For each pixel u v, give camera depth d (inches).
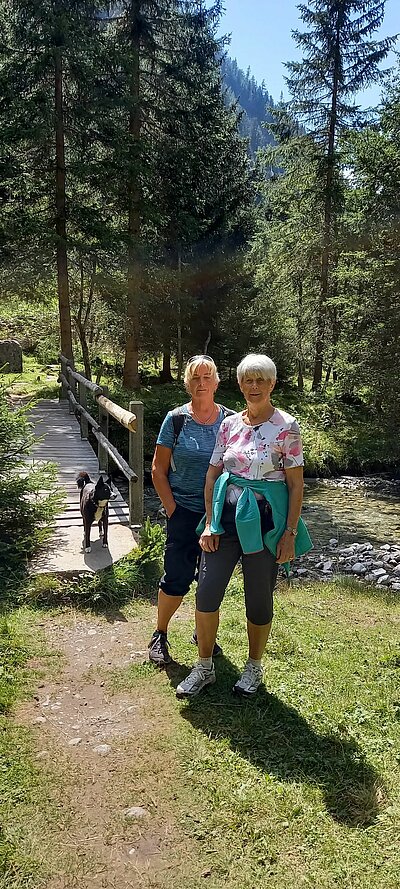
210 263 766.5
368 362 613.0
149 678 135.6
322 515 400.2
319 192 734.5
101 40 555.2
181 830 92.5
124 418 219.9
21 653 144.3
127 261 574.6
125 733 115.6
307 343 858.8
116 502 269.0
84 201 600.4
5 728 115.9
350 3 700.0
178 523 139.0
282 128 772.6
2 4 537.3
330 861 86.8
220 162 755.4
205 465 135.7
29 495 230.8
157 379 814.5
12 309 858.1
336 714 122.6
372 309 604.4
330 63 724.7
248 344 830.5
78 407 402.9
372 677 141.2
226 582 124.8
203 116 642.2
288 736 115.3
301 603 201.6
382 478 540.7
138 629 162.2
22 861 86.2
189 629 162.2
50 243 548.4
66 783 101.7
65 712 122.3
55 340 879.7
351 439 603.2
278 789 100.6
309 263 773.9
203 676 129.3
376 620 185.9
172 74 614.9
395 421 602.2
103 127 553.9
